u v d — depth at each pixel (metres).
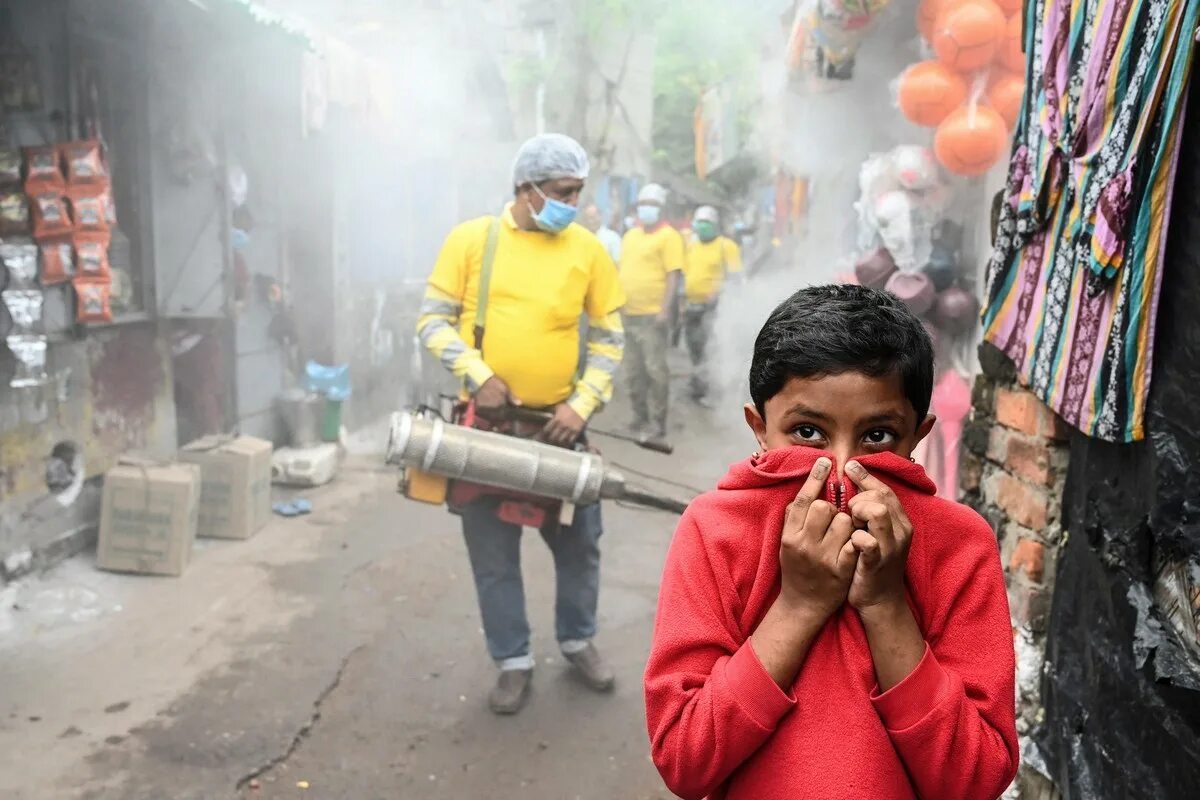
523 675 3.68
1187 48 1.68
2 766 3.15
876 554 1.13
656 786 3.16
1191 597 1.70
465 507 3.56
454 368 3.51
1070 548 2.29
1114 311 1.91
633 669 4.01
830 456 1.21
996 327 2.66
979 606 1.24
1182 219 1.74
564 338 3.58
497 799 3.08
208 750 3.29
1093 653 2.08
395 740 3.41
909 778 1.18
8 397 4.43
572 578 3.75
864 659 1.18
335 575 4.94
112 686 3.71
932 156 4.04
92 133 5.03
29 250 4.48
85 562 4.90
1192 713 1.63
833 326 1.19
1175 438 1.75
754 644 1.19
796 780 1.16
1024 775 2.43
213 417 6.41
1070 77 2.18
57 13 4.75
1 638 4.07
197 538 5.45
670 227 8.42
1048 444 2.47
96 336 5.09
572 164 3.42
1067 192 2.19
